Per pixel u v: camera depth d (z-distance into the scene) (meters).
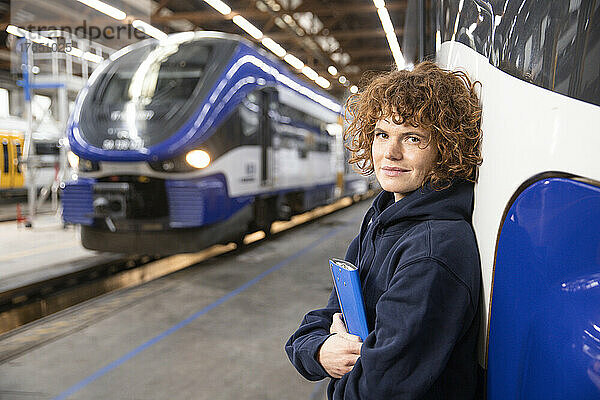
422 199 0.92
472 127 0.87
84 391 2.71
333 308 1.21
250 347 3.33
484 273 0.81
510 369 0.72
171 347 3.33
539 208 0.63
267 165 6.93
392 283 0.86
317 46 18.16
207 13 13.57
